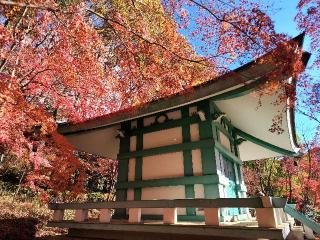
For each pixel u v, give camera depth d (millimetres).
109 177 18969
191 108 7461
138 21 8172
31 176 10234
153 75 7121
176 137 7410
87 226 6148
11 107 6738
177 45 8117
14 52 9719
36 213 11398
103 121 8500
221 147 7258
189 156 6938
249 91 6211
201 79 6934
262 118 8266
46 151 9062
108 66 10586
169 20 8883
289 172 18625
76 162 8727
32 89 9578
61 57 8930
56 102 9828
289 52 4570
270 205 4160
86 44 8289
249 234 4168
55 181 9703
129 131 8508
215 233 4504
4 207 11086
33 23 10805
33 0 6273
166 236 5320
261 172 23391
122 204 5875
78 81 9016
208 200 4824
